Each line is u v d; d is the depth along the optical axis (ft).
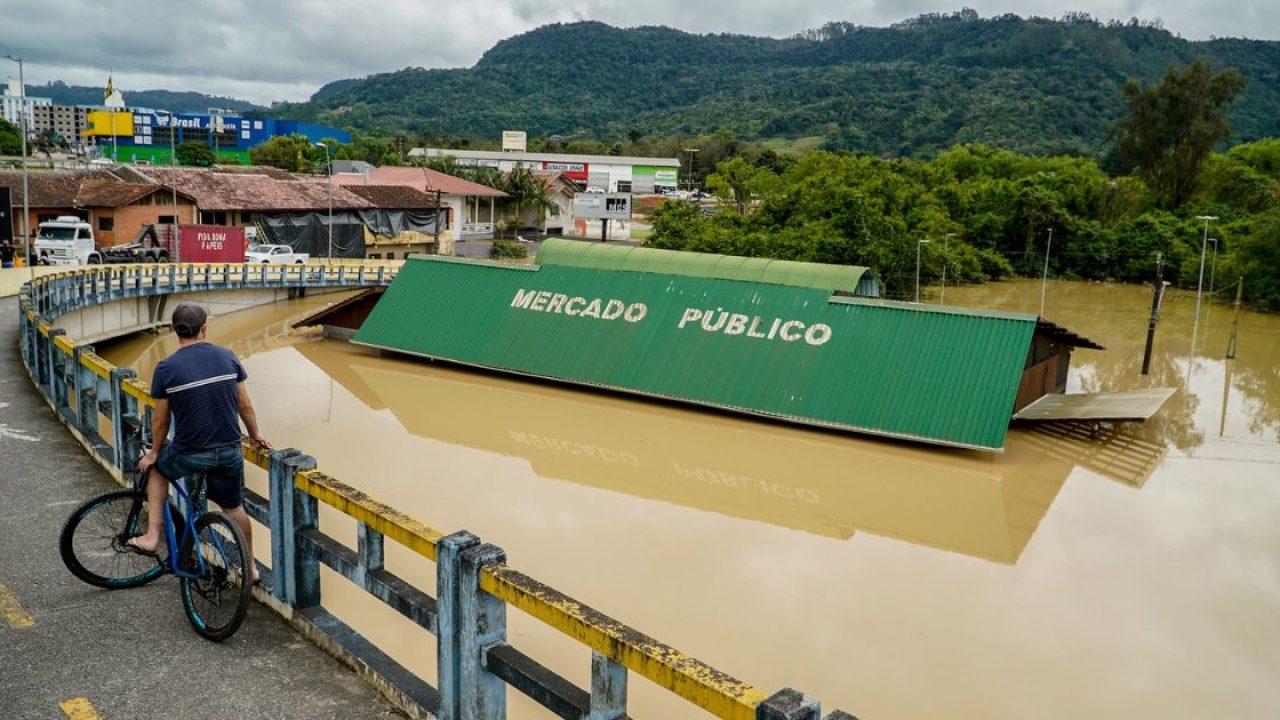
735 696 13.28
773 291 106.83
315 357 121.08
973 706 39.65
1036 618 49.39
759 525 64.08
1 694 19.12
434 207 246.27
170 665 20.56
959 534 63.67
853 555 58.75
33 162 342.44
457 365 118.11
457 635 17.70
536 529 60.29
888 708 39.06
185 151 427.33
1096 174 372.17
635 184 451.12
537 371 108.99
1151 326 134.21
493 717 17.83
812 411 92.12
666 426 92.58
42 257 150.20
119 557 24.97
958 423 86.12
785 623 47.32
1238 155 420.77
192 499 21.77
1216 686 42.32
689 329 106.11
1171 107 357.41
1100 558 59.57
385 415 92.17
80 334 109.60
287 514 22.34
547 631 43.83
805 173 317.83
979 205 305.53
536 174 366.84
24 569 25.31
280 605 23.16
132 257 161.58
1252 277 228.84
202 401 21.02
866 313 99.81
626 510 65.72
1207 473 81.10
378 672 20.01
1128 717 39.42
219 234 173.06
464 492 67.97
